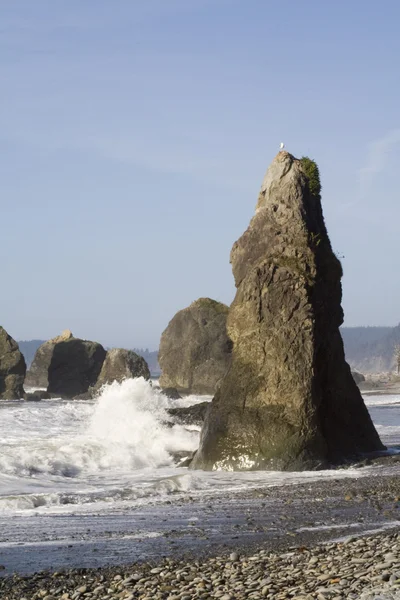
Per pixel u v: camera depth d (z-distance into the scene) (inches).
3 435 1269.7
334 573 395.2
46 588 417.4
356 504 653.3
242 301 976.9
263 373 943.7
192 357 3403.1
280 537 526.9
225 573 428.1
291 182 1010.1
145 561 470.3
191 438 1130.0
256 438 922.1
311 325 936.3
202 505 677.9
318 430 922.1
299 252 974.4
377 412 2169.0
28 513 649.6
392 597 332.2
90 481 879.1
